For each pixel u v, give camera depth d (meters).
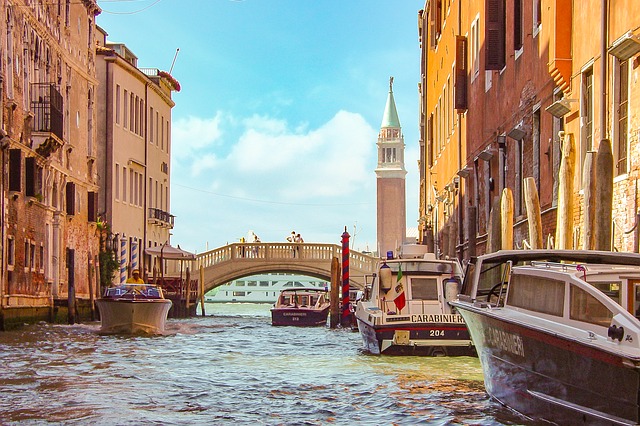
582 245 15.70
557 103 16.70
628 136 13.95
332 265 37.22
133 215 48.72
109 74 45.16
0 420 11.44
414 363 18.11
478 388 14.46
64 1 35.09
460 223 30.19
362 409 12.48
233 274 51.97
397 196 148.25
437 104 37.41
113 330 27.94
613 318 9.02
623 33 14.00
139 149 50.00
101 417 11.69
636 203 13.49
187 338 28.12
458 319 18.62
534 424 10.72
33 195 29.55
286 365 18.59
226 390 14.45
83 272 38.28
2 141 27.02
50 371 17.08
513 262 12.37
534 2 19.30
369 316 19.64
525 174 20.41
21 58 29.36
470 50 27.64
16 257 28.86
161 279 47.38
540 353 10.20
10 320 27.77
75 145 37.06
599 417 9.05
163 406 12.70
